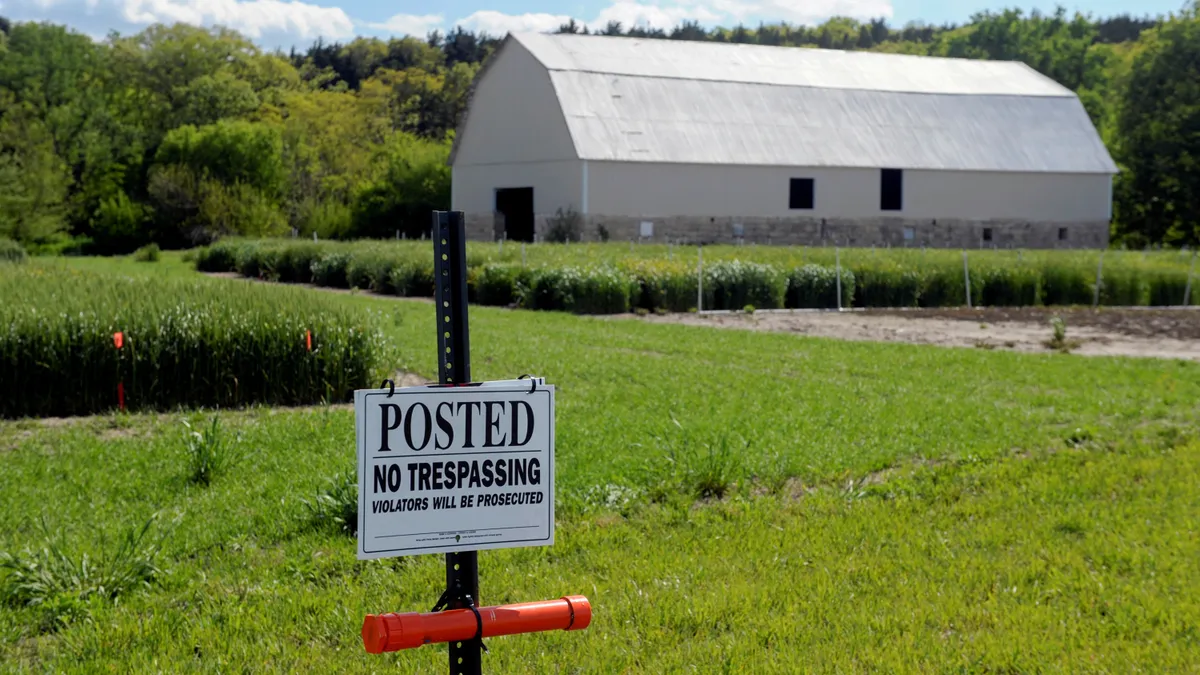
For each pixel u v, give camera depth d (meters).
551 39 53.16
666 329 22.25
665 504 8.57
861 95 56.50
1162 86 63.84
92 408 12.71
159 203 62.19
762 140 51.91
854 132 54.44
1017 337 22.41
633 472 9.27
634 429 11.06
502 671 5.51
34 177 58.84
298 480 8.93
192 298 14.36
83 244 61.59
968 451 10.53
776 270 28.80
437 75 116.38
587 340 19.80
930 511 8.50
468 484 3.76
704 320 25.11
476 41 132.75
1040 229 56.94
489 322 23.23
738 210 50.94
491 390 3.78
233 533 7.64
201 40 81.31
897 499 8.84
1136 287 31.45
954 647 5.85
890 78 59.44
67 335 12.60
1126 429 11.90
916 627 6.11
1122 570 7.23
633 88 51.34
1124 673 5.58
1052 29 106.06
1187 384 15.33
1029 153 56.88
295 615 6.16
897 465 10.14
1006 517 8.38
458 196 55.56
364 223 65.62
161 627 5.91
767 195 51.50
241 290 15.55
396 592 6.55
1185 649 5.87
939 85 59.69
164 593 6.54
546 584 6.70
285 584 6.66
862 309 28.92
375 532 3.64
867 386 14.48
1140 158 64.88
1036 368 16.75
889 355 18.12
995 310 29.27
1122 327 24.91
